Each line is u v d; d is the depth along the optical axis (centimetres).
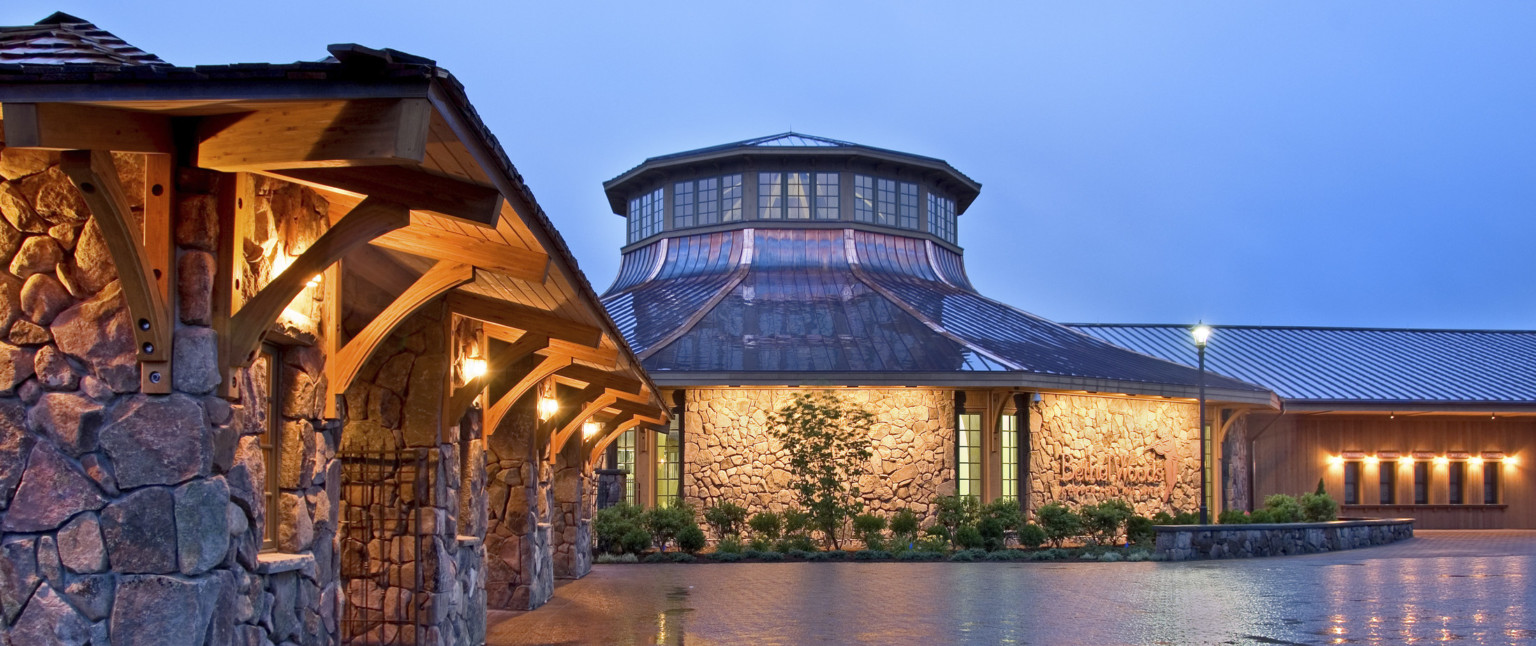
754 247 3428
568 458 2000
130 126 538
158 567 554
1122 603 1590
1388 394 3641
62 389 560
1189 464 3206
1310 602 1609
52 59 562
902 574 2075
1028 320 3397
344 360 767
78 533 554
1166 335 4297
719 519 2562
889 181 3578
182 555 555
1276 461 3619
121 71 496
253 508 615
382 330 775
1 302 564
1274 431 3625
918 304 3159
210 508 562
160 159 560
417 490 1002
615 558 2353
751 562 2391
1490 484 3728
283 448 689
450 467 1077
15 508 554
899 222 3581
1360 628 1342
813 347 2778
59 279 565
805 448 2608
